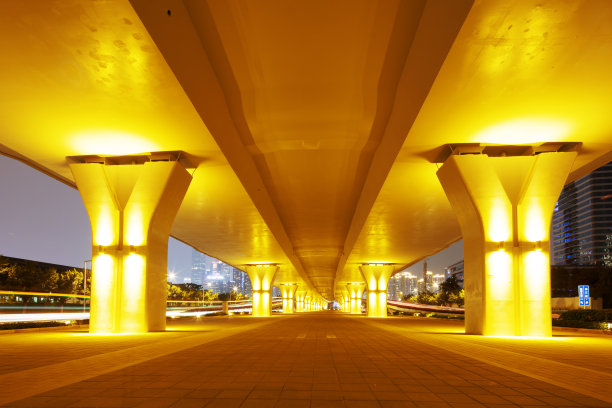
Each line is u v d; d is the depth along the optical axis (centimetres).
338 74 1380
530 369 1012
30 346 1491
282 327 2761
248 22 1134
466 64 1215
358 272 6881
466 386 805
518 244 1952
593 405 671
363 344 1583
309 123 1686
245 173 2219
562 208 17425
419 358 1190
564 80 1323
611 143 1916
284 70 1354
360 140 1858
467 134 1778
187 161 2114
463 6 976
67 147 1975
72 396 712
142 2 971
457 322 3725
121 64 1234
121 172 2106
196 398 697
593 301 5928
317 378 873
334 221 3628
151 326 2139
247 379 859
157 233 2152
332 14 1106
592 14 1000
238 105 1559
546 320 1917
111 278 2100
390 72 1390
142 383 818
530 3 957
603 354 1311
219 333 2128
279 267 6391
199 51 1216
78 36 1099
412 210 2995
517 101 1467
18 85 1370
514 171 1952
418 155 2016
